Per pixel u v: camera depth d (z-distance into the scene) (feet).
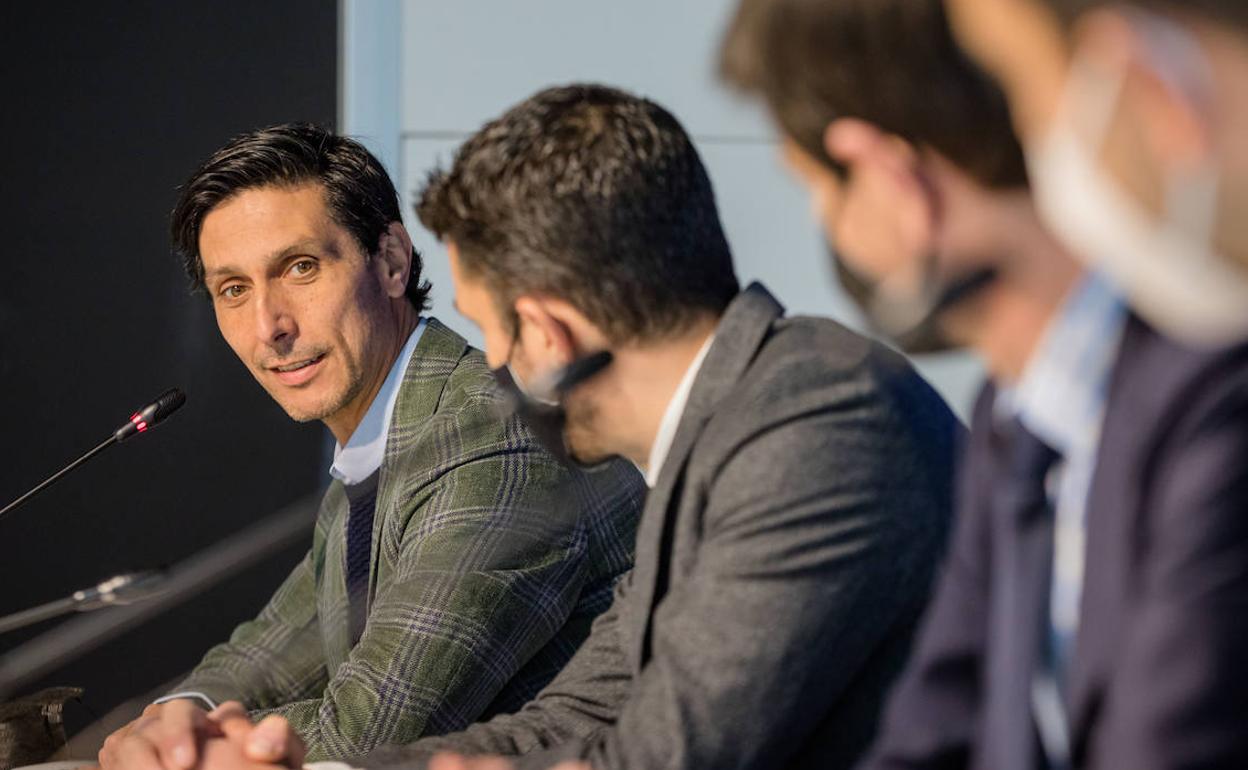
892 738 9.88
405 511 18.21
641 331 12.19
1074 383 7.77
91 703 31.68
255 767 14.51
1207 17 6.42
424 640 17.04
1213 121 6.44
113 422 33.71
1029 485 8.22
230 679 19.97
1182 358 7.14
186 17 32.99
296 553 31.73
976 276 7.67
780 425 12.17
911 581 12.05
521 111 12.32
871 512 11.98
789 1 7.79
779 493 12.00
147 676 31.78
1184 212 6.56
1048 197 7.02
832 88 7.68
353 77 30.07
